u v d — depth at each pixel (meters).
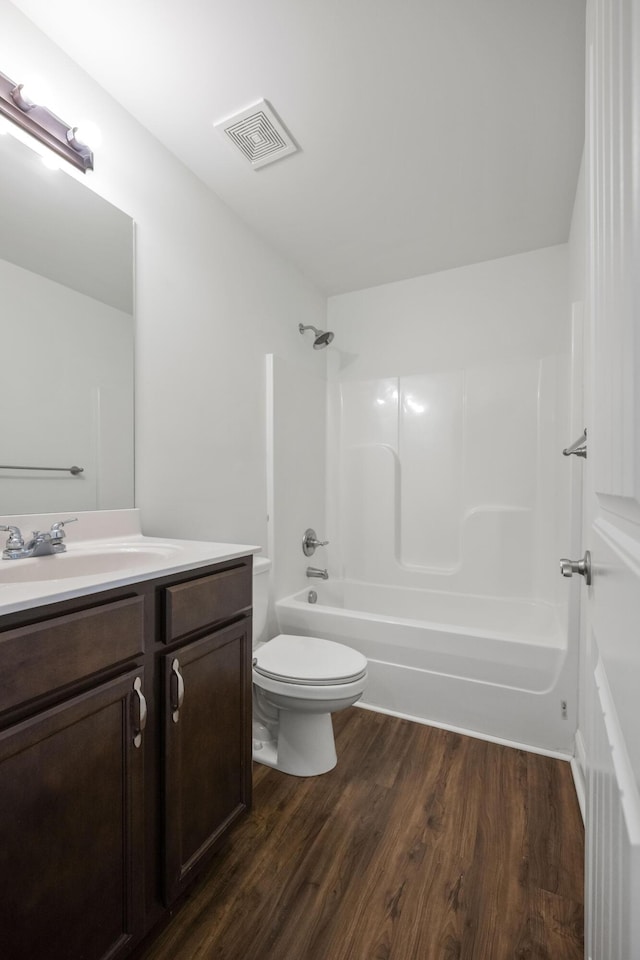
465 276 2.63
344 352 2.98
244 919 1.04
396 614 2.67
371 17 1.21
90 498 1.40
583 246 1.68
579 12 1.19
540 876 1.15
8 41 1.18
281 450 2.36
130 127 1.54
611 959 0.40
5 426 1.20
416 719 1.91
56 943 0.76
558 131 1.61
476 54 1.31
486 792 1.47
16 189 1.23
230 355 2.03
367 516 2.83
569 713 1.68
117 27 1.24
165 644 1.02
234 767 1.23
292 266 2.59
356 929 1.02
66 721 0.78
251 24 1.23
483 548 2.51
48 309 1.30
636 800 0.34
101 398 1.44
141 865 0.93
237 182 1.88
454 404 2.63
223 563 1.24
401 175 1.84
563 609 2.09
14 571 1.05
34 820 0.73
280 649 1.71
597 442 0.66
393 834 1.29
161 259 1.67
